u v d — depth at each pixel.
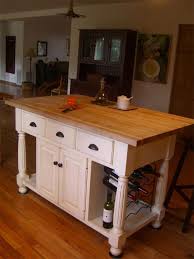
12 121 5.15
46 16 6.98
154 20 4.66
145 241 2.12
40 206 2.48
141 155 1.88
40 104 2.38
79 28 5.87
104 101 2.60
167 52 4.55
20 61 9.75
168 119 2.16
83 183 2.05
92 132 1.86
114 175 2.03
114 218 1.89
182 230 2.27
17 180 2.68
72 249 1.98
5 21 9.52
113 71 5.07
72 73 6.21
